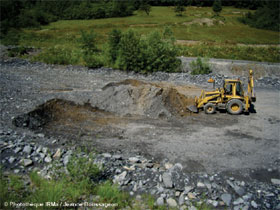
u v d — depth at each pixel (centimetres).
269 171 855
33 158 827
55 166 777
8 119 1124
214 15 7162
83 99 1425
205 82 2092
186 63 2569
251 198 704
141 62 2309
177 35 4816
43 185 691
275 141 1076
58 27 5741
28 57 2800
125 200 680
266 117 1352
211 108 1373
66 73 2280
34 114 1170
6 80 1903
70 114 1274
